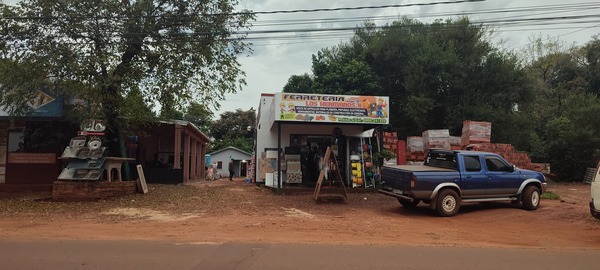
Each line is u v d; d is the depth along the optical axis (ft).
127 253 23.22
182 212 41.27
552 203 48.85
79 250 23.94
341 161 63.77
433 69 89.97
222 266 20.48
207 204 46.14
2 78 46.60
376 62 100.83
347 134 65.67
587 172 87.10
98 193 47.29
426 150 72.49
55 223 34.86
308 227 34.32
